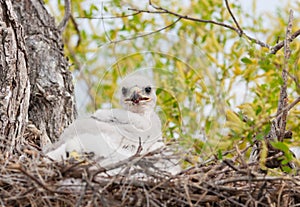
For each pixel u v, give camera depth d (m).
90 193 8.84
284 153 9.97
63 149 10.32
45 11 13.71
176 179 9.16
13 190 8.88
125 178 8.92
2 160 9.37
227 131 10.70
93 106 10.66
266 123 10.40
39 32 13.30
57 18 16.67
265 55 11.12
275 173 9.80
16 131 10.69
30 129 11.70
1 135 10.39
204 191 9.05
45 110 12.43
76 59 15.53
